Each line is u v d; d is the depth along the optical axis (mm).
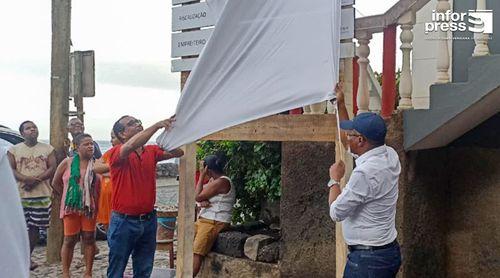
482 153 5445
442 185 5543
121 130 5500
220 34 4355
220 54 4395
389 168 3643
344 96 4277
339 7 4098
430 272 5312
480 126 5430
